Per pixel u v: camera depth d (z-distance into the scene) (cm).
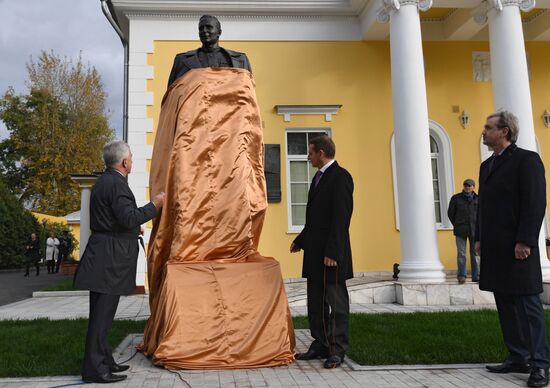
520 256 354
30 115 3444
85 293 1066
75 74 3462
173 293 407
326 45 1106
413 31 909
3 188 2205
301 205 1086
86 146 3391
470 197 850
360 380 356
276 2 1080
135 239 378
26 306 877
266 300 420
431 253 853
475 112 1124
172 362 379
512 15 938
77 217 2606
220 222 448
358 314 661
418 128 880
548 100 1150
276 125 1078
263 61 1091
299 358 423
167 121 474
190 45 1073
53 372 379
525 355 372
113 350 462
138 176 1035
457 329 536
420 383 348
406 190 873
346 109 1096
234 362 386
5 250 2136
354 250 1061
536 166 364
